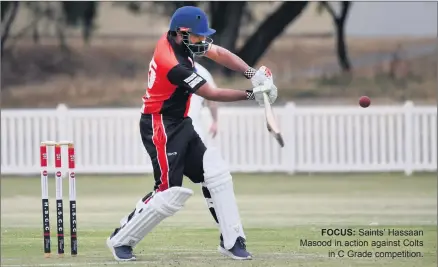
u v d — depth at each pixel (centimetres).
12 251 2862
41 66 9431
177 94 2492
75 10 8894
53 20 9019
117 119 5559
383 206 4141
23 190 4941
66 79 9375
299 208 4103
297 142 5584
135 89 9162
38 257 2706
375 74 9038
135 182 5275
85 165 5569
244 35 8656
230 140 5550
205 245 2975
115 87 9162
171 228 3444
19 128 5569
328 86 8900
